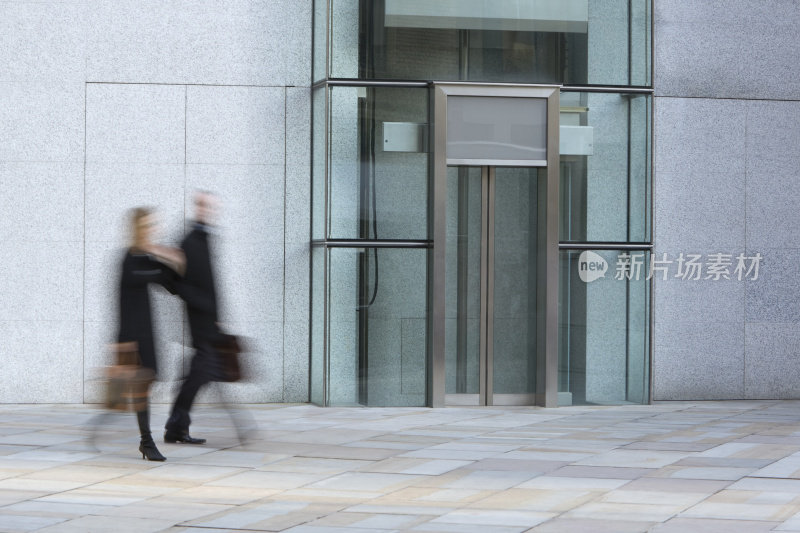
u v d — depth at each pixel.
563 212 17.83
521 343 17.67
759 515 8.90
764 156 19.28
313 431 14.29
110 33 17.45
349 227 17.23
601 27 18.00
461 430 14.45
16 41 17.28
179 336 17.50
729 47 19.17
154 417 15.74
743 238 19.25
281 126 17.80
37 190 17.31
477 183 17.53
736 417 16.33
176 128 17.56
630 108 18.05
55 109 17.34
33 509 9.23
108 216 17.44
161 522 8.74
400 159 17.33
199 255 12.57
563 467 11.33
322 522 8.73
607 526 8.53
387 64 17.36
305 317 17.88
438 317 17.20
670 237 19.05
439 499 9.68
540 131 17.53
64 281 17.36
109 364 11.88
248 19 17.73
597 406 17.88
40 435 13.80
